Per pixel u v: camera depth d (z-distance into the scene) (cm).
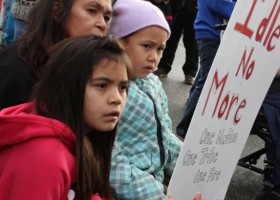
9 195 123
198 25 378
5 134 125
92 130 146
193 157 169
